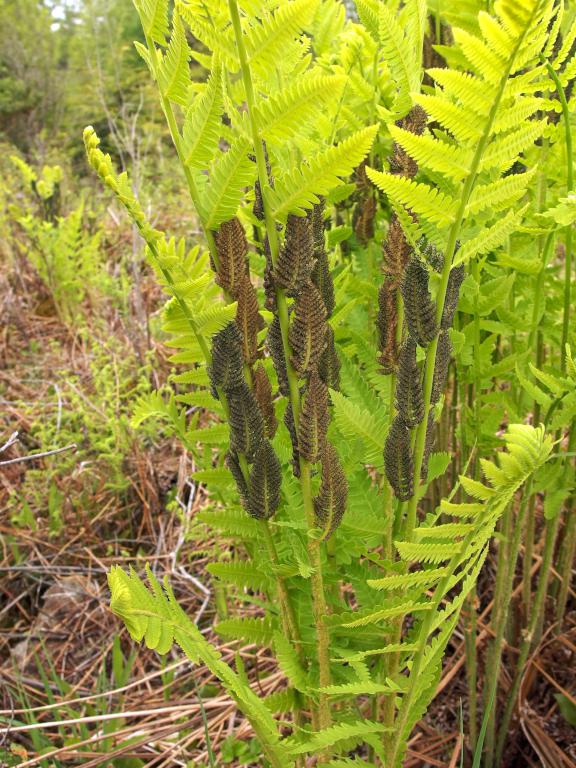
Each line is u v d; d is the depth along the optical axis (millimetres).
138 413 611
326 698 447
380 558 451
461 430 665
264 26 287
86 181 2895
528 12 259
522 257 659
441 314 342
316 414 346
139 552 1050
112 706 804
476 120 300
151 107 3174
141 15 327
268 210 318
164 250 342
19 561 1012
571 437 594
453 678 759
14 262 1952
